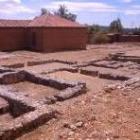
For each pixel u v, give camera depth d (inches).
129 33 2410.2
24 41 1491.1
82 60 1109.1
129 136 314.2
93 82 689.6
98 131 331.0
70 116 393.7
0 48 1393.9
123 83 571.5
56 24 1453.0
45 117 380.5
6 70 761.6
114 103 438.3
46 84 643.5
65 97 504.4
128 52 1337.4
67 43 1499.8
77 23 1594.5
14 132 335.9
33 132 349.7
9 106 478.9
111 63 996.6
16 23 1476.4
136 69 902.4
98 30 2452.0
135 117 371.9
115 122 357.4
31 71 748.0
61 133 335.0
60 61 1042.7
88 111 406.3
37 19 1519.4
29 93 577.0
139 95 475.8
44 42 1397.6
